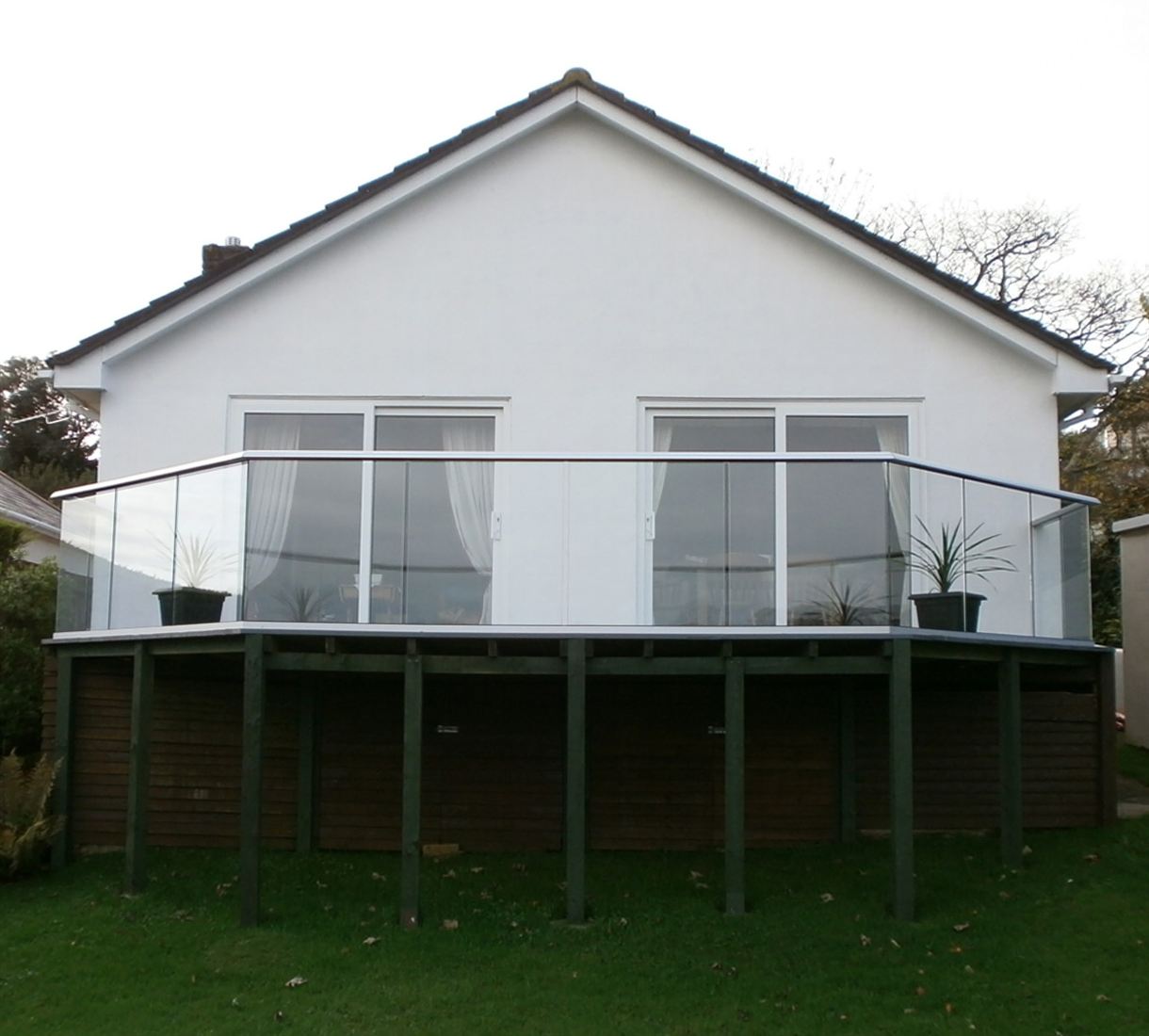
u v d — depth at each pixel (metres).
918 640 8.90
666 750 11.05
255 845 8.62
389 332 11.63
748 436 11.55
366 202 11.52
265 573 8.94
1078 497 10.55
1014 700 9.64
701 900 9.12
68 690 10.52
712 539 8.99
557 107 11.59
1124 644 15.13
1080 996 7.17
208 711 11.22
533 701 11.09
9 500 21.06
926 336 11.55
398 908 9.00
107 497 10.34
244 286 11.56
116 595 10.11
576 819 8.70
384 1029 6.86
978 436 11.46
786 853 10.57
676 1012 7.07
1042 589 10.07
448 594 9.02
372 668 8.88
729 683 8.84
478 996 7.31
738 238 11.67
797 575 8.91
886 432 11.55
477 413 11.62
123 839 10.89
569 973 7.66
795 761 11.09
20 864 9.91
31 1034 6.88
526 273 11.67
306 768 11.05
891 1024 6.86
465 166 11.69
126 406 11.59
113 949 8.12
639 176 11.74
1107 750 10.93
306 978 7.61
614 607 8.95
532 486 9.07
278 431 11.65
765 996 7.29
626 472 9.08
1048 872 9.42
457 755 11.07
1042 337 11.36
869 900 8.98
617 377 11.55
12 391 44.53
